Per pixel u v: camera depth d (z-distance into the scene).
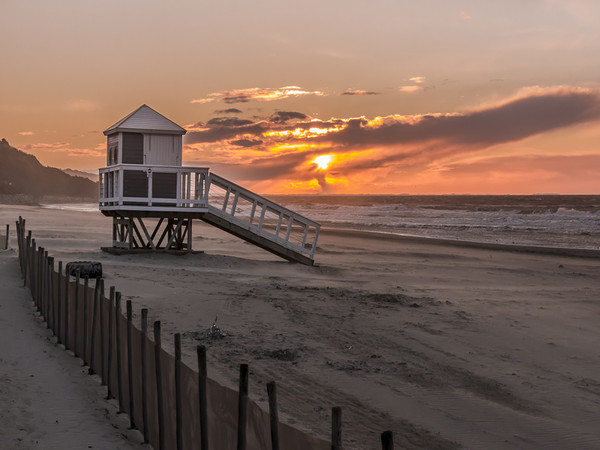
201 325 14.25
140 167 24.23
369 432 8.88
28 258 17.67
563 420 9.70
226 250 32.34
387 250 36.84
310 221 26.59
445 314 16.58
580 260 33.94
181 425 6.53
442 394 10.64
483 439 8.91
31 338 12.64
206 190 24.98
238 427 5.28
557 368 12.30
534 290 22.06
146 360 7.70
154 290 17.48
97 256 24.27
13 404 8.59
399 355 12.80
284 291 18.67
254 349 12.59
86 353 10.77
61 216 60.16
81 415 8.39
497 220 77.81
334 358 12.34
